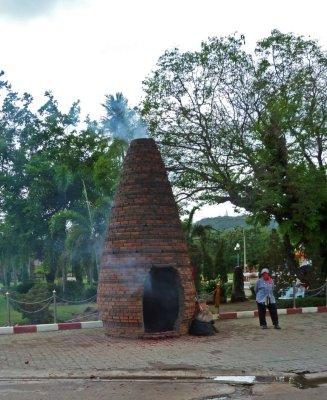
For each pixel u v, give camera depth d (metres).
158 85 19.77
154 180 13.40
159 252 12.79
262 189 19.83
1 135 47.31
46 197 42.38
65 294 35.59
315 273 22.61
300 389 8.21
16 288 36.28
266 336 13.09
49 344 12.57
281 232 21.42
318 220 21.25
